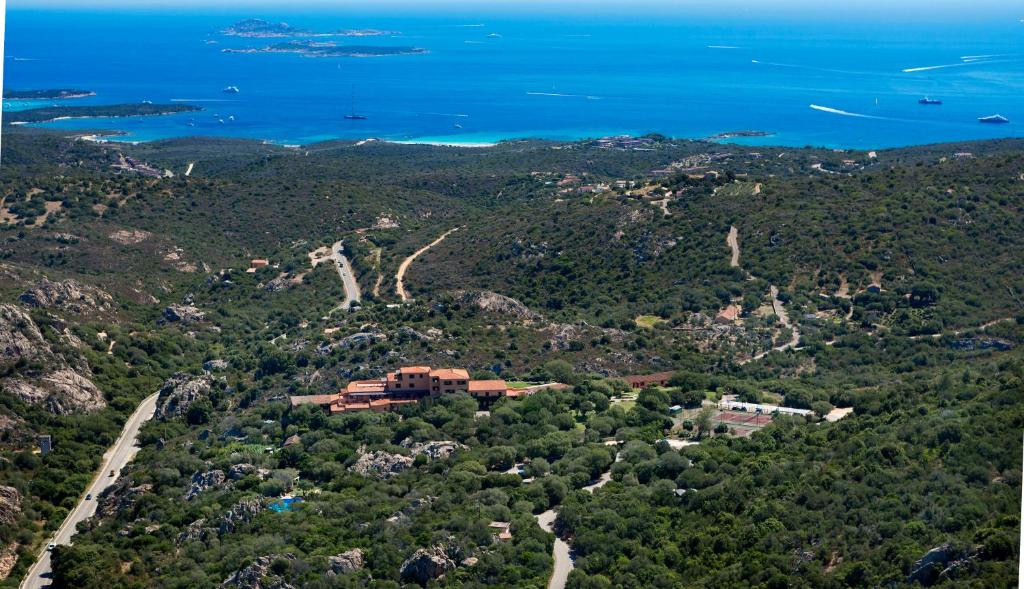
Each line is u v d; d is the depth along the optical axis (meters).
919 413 184.12
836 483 155.38
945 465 153.25
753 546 146.38
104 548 173.00
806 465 169.75
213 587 151.75
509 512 168.88
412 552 153.38
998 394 178.75
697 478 175.38
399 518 165.62
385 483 187.12
